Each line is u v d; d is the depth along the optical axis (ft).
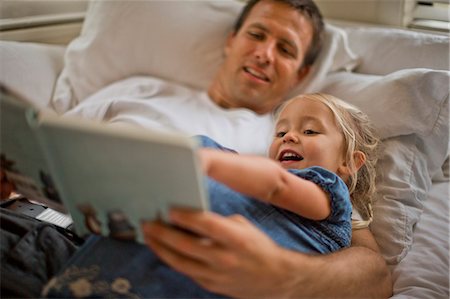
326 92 4.42
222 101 4.79
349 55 4.66
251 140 4.16
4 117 2.12
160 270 2.34
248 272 1.97
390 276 2.96
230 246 1.91
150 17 4.84
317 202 2.72
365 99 3.99
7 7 4.90
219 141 4.06
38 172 2.28
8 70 4.27
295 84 4.76
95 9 4.96
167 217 1.93
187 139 1.67
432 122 3.70
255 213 2.63
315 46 4.67
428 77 3.73
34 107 1.93
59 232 2.87
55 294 2.24
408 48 4.45
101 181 1.95
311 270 2.33
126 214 2.05
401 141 3.78
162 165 1.75
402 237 3.24
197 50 4.95
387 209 3.38
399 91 3.80
